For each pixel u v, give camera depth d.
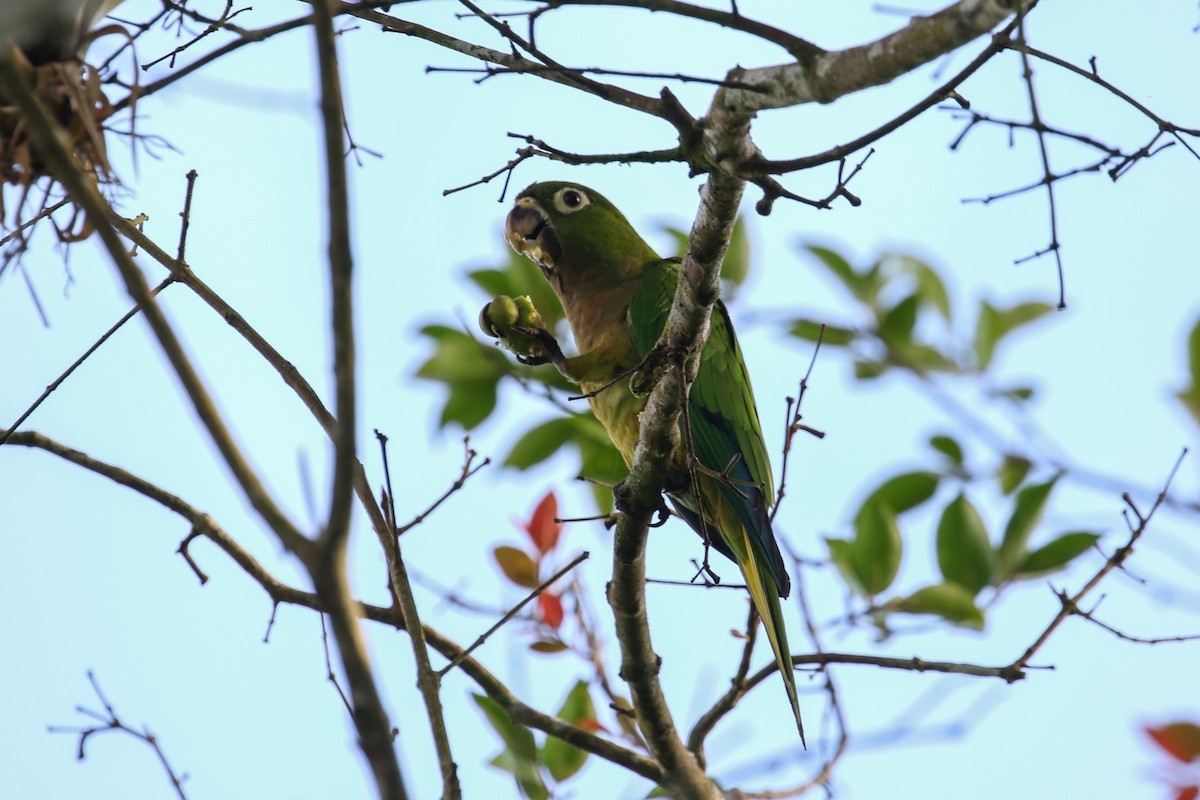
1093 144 6.68
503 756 9.12
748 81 5.60
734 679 9.08
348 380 4.29
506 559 9.95
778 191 5.89
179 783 7.39
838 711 9.12
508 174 6.75
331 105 4.34
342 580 4.25
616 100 6.04
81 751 7.38
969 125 6.69
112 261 4.33
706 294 6.84
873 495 11.04
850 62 5.27
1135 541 8.79
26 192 5.56
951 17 4.99
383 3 5.91
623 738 9.43
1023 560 10.06
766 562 9.60
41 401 7.59
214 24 6.82
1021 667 8.73
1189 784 9.34
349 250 4.32
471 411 10.98
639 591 8.30
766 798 8.85
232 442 4.38
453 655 8.61
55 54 5.62
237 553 7.89
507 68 6.21
